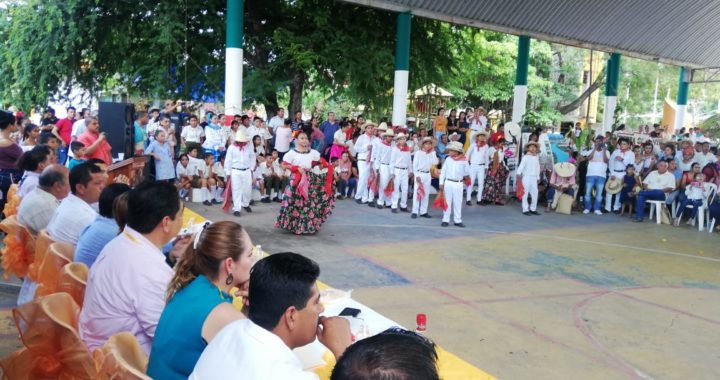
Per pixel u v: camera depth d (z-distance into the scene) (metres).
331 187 8.47
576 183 12.30
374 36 16.05
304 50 14.45
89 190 4.05
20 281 5.21
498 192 12.40
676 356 4.70
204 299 2.26
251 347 1.69
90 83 15.64
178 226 2.77
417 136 12.48
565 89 28.30
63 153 10.52
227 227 2.45
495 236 9.10
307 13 15.38
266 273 1.87
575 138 13.09
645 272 7.34
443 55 17.59
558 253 8.14
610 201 11.99
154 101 15.25
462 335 4.89
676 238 9.70
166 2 14.23
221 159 10.88
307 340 1.93
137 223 2.67
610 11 17.88
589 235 9.62
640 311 5.79
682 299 6.26
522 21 16.02
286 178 11.08
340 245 7.89
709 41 22.42
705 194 10.70
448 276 6.65
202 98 15.31
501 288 6.30
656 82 33.88
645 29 19.70
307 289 1.87
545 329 5.14
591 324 5.34
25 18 14.35
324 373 2.46
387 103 16.75
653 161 12.00
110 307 2.59
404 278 6.47
